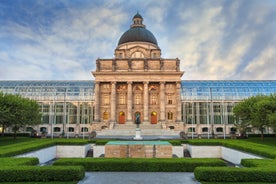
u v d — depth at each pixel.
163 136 68.38
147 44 103.56
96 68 94.88
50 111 98.25
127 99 94.00
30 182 18.47
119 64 95.88
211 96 95.12
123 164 24.30
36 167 19.64
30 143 38.25
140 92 96.94
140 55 102.25
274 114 54.47
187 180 20.78
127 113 93.00
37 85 103.06
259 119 61.50
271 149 30.36
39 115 74.31
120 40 109.69
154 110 95.81
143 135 72.12
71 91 100.75
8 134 78.75
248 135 76.88
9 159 23.09
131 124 88.81
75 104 99.31
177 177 21.89
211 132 96.06
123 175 22.59
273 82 103.75
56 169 19.30
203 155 40.72
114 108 92.81
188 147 43.09
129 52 102.25
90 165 24.20
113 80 93.94
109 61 95.94
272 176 18.64
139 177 21.88
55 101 99.00
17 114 60.69
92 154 42.34
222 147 40.41
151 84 96.69
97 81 93.94
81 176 20.30
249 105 69.00
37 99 98.50
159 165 24.28
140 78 93.75
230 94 98.94
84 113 98.75
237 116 75.12
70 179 19.34
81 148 40.78
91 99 99.06
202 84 103.44
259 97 70.50
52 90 100.88
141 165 24.27
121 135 72.00
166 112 94.81
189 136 78.06
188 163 24.33
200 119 97.75
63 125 97.06
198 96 99.19
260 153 28.61
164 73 93.19
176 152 39.62
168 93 95.69
